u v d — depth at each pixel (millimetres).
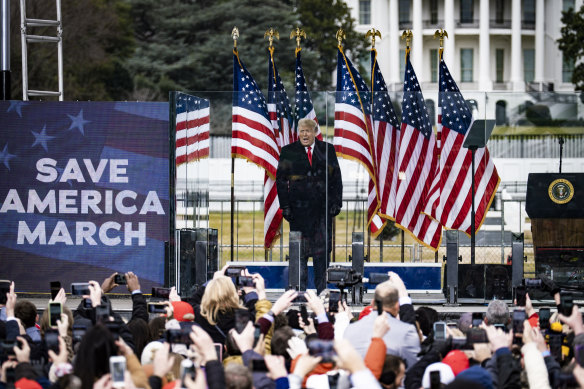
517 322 13875
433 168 25375
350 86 25703
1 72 30562
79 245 26797
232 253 25844
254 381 12008
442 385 12266
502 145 25188
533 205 25047
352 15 159625
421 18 159625
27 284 26938
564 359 15414
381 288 14953
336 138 25609
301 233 25562
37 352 14547
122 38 109750
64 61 89500
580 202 24922
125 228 26641
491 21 161875
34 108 26828
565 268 24984
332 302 17328
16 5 74125
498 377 12758
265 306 16141
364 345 14664
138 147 26625
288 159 25719
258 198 25828
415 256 25297
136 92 105375
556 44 161875
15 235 26938
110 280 17859
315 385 13570
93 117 26750
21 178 26906
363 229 25422
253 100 26000
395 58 158375
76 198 26797
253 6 119438
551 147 25031
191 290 25938
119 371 10430
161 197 26562
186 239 26062
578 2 161250
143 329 15883
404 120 25453
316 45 127250
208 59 113062
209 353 11539
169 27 118938
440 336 13961
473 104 25234
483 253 25172
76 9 90875
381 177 25422
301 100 25781
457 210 25234
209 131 26094
